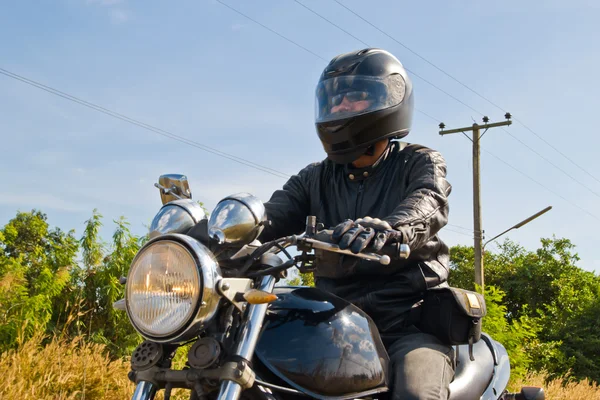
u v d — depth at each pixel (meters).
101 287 8.69
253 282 1.94
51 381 5.07
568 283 23.77
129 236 8.99
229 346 1.83
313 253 1.91
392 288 2.70
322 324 2.13
